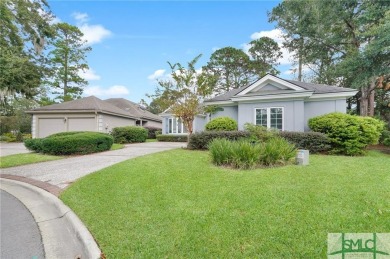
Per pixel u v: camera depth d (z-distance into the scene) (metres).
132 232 3.25
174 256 2.65
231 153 7.28
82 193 5.23
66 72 29.75
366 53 14.50
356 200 4.05
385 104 20.94
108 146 13.76
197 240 2.96
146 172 6.81
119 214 3.90
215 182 5.46
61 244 3.28
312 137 10.55
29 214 4.45
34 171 8.26
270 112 14.31
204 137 12.01
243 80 33.97
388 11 13.31
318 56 21.08
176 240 2.98
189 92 12.48
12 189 6.29
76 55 30.62
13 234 3.59
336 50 20.64
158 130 28.12
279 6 22.64
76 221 3.78
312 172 6.23
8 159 10.61
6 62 8.22
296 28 21.52
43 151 12.33
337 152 10.35
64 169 8.44
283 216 3.53
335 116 11.05
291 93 13.47
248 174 6.08
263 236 2.99
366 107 18.75
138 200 4.52
